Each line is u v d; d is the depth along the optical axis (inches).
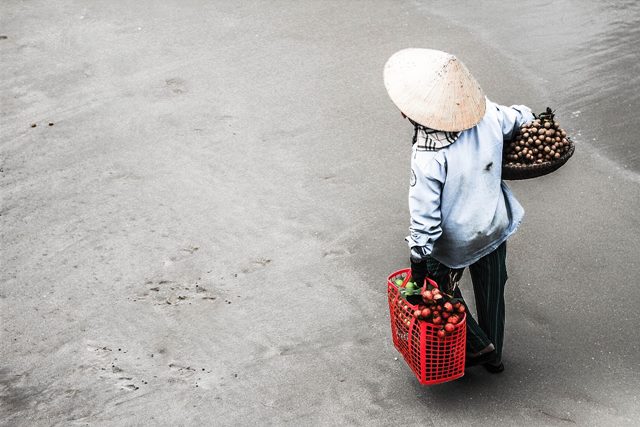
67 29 337.4
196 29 334.0
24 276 200.4
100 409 161.0
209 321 183.5
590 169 232.5
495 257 152.8
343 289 191.5
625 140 245.6
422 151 138.6
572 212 214.4
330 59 305.7
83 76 299.4
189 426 156.4
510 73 287.4
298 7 351.9
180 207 225.0
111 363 172.7
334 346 174.4
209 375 168.6
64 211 225.3
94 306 189.8
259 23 337.7
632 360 166.4
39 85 293.9
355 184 232.1
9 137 262.1
